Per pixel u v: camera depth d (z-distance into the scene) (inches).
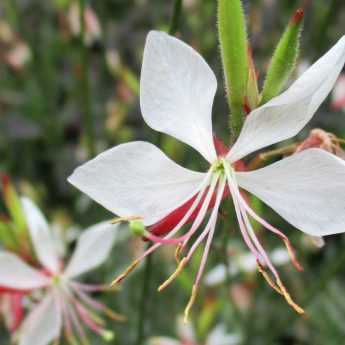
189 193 3.4
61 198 8.0
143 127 7.8
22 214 4.6
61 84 9.0
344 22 7.6
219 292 5.9
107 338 4.5
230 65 3.3
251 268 5.7
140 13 9.1
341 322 6.4
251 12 6.3
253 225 4.4
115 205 3.3
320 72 3.0
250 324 5.9
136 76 8.6
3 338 6.3
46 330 4.6
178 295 6.6
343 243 7.0
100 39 8.2
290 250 3.2
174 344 5.8
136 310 6.3
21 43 8.7
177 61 3.2
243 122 3.4
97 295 6.2
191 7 7.7
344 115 6.7
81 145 7.5
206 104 3.3
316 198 3.3
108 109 7.6
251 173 3.3
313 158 3.2
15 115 8.3
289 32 3.2
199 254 5.6
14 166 8.2
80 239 4.6
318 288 5.3
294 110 3.2
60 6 7.4
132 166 3.3
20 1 9.0
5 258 4.5
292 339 6.9
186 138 3.3
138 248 5.8
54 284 4.6
